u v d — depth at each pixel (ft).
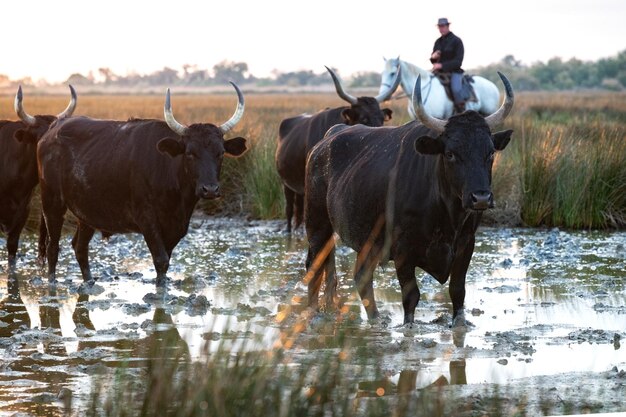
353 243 39.70
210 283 49.37
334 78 68.33
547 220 72.43
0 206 54.70
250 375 25.21
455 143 34.81
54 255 50.80
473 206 33.94
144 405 24.90
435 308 42.55
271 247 62.59
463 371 31.60
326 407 24.34
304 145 67.62
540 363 32.63
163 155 46.83
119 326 39.14
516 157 77.25
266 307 43.06
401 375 31.09
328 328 37.96
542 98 337.72
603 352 34.19
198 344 35.73
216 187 45.55
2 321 40.70
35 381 30.91
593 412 26.66
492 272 51.90
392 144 38.60
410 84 96.48
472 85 99.25
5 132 55.16
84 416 26.45
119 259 58.54
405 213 36.47
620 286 47.57
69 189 49.65
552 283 48.39
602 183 71.00
